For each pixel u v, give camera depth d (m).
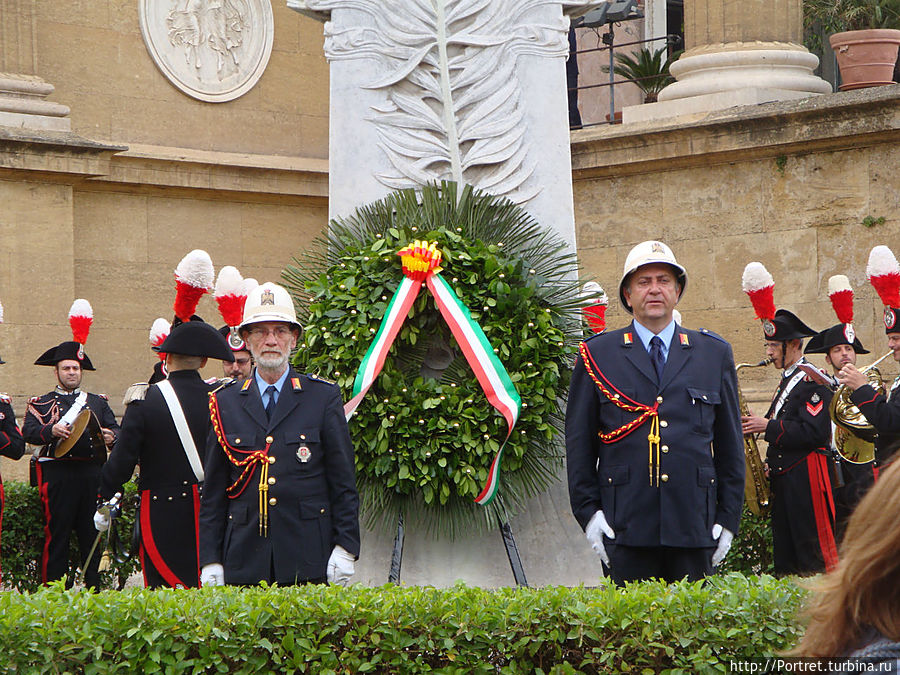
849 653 2.02
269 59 14.34
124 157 13.05
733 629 4.06
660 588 4.44
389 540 6.99
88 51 13.11
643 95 16.45
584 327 7.00
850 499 7.18
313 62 14.70
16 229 12.13
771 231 11.16
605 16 13.93
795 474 7.32
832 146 10.80
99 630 4.28
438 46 7.54
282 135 14.43
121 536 8.70
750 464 7.51
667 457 5.49
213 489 5.71
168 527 6.73
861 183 10.67
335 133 7.60
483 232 7.11
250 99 14.21
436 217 7.09
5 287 12.05
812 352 7.57
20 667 4.22
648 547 5.52
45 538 8.93
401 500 6.83
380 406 6.67
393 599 4.39
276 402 5.74
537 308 6.81
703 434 5.56
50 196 12.37
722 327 11.42
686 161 11.56
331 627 4.32
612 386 5.64
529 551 7.06
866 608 1.99
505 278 6.88
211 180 13.64
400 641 4.29
